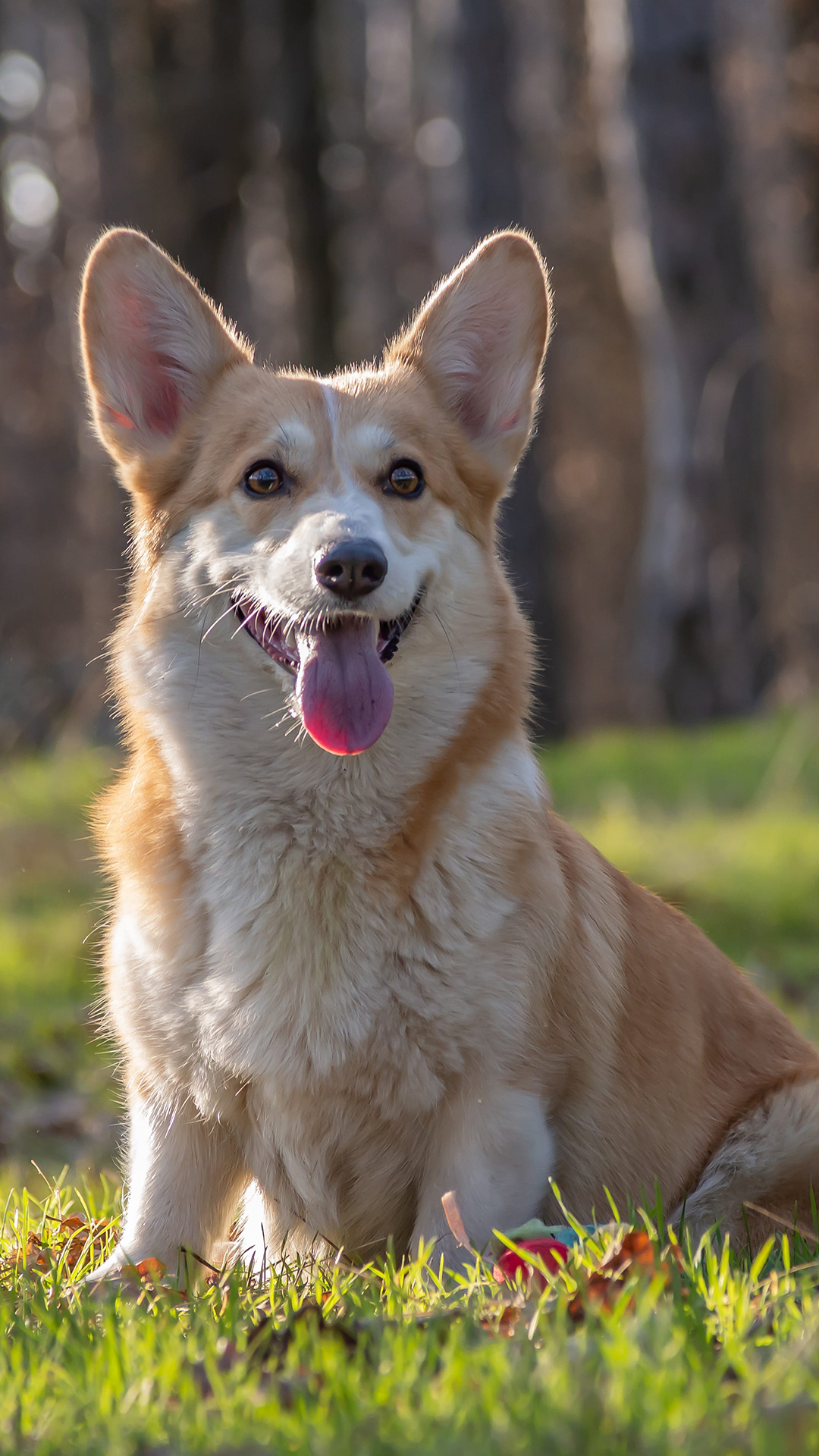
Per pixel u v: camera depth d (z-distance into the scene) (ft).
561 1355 7.48
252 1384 7.55
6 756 51.98
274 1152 11.71
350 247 92.43
